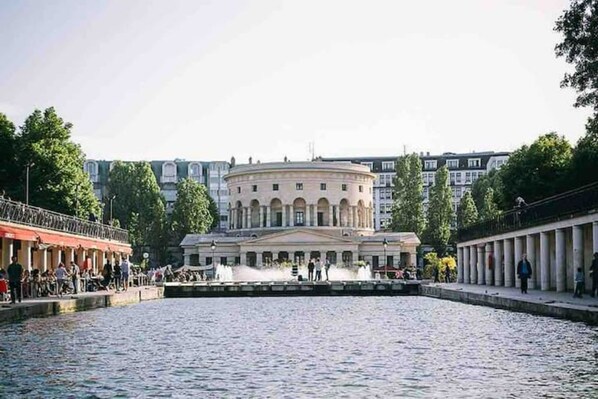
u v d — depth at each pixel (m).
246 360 23.50
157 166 196.38
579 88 43.00
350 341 28.61
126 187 155.38
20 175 78.50
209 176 197.25
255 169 144.88
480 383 19.02
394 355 24.23
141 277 81.31
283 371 21.33
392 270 111.88
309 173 143.62
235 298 70.31
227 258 134.00
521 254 61.62
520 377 19.64
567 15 42.94
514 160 85.25
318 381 19.72
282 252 132.12
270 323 37.88
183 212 145.62
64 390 18.69
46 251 59.91
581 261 46.91
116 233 80.25
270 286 76.94
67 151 81.25
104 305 51.28
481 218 139.25
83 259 70.50
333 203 144.50
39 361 23.33
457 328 32.84
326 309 50.19
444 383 19.16
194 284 76.19
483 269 75.75
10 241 51.94
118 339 29.59
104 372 21.27
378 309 49.19
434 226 137.75
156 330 33.66
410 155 142.50
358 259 132.00
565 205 49.03
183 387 19.05
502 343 26.39
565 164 78.31
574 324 32.00
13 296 40.53
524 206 59.12
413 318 39.84
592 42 41.84
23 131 81.56
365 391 18.33
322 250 131.62
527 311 39.97
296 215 145.38
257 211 147.00
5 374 20.92
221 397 17.78
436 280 92.88
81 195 81.81
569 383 18.66
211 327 35.44
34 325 34.91
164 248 142.75
